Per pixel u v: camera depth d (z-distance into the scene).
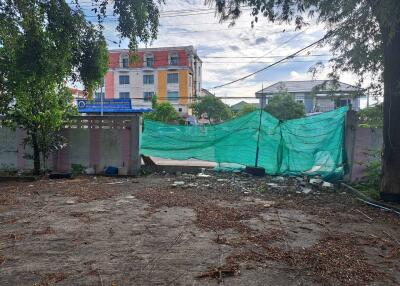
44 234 5.25
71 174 11.12
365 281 3.79
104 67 9.04
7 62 9.42
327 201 7.89
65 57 8.15
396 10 6.18
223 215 6.40
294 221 6.14
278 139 11.29
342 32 8.70
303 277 3.85
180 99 58.97
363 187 9.43
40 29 7.89
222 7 7.74
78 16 8.12
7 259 4.27
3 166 12.05
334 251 4.66
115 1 7.47
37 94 10.63
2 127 12.05
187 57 59.06
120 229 5.52
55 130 11.51
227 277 3.83
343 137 10.50
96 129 11.84
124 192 8.56
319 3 7.22
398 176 7.56
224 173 11.44
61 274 3.85
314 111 37.81
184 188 9.11
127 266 4.09
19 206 7.08
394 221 6.33
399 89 7.39
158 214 6.47
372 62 9.08
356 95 10.37
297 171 11.08
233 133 11.75
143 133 12.22
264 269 4.04
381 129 10.34
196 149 12.02
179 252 4.54
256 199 7.90
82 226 5.68
